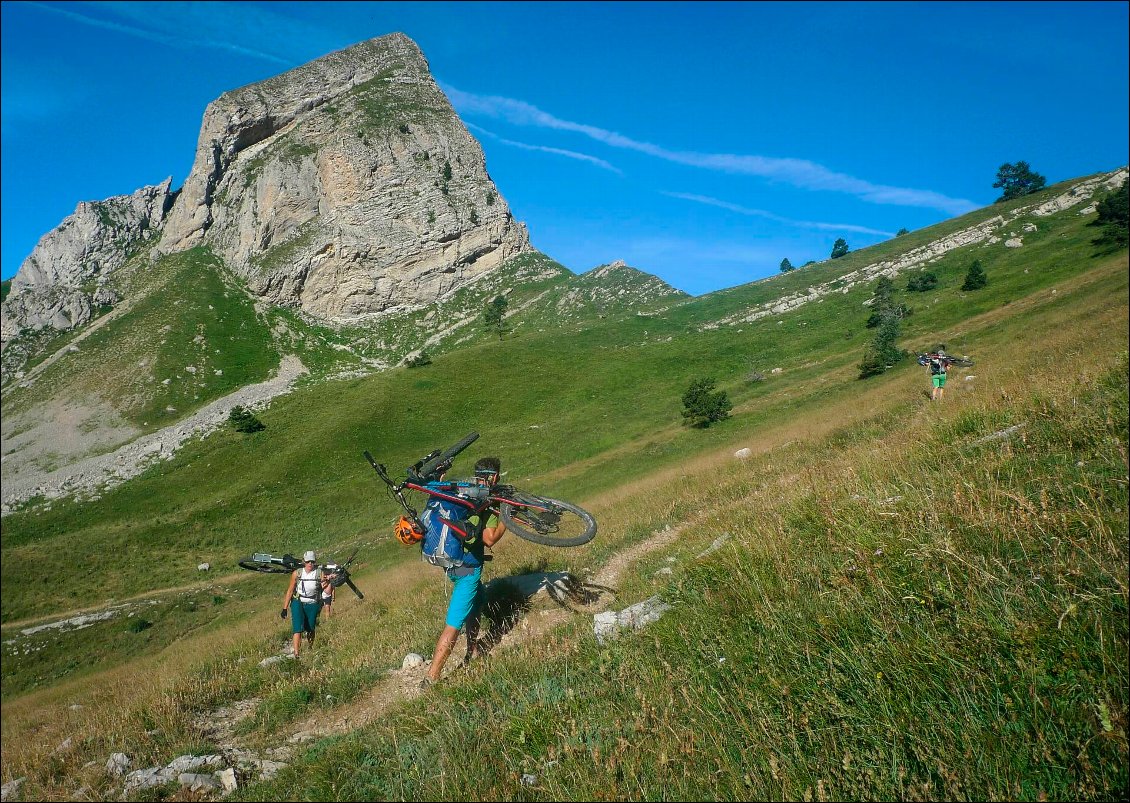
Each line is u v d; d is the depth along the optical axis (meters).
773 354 74.00
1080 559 3.07
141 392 108.75
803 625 3.52
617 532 9.91
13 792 4.66
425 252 153.38
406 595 10.23
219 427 78.81
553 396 72.50
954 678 2.63
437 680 5.05
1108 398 5.68
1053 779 2.10
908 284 83.62
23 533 59.84
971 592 3.09
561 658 4.57
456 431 66.88
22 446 95.69
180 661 12.59
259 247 156.00
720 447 37.28
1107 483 3.83
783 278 118.69
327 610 9.94
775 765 2.42
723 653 3.71
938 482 4.98
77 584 44.69
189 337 126.31
